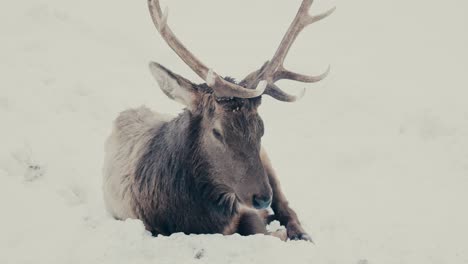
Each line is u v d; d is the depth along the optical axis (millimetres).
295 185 24297
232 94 14633
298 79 16828
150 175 16688
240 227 16859
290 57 45219
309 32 55281
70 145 23797
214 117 15062
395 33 54875
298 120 31438
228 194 15938
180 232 15781
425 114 29406
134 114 19719
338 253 14234
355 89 35062
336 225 18938
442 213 20516
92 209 19391
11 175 18984
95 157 23578
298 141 29078
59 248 14586
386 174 25000
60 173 21062
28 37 34438
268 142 28969
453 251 15641
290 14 62875
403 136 28734
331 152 27531
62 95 28047
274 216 18422
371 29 56500
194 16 59438
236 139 14828
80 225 15938
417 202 21828
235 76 39844
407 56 46656
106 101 29109
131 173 17438
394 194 22828
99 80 31344
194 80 35969
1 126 23547
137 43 39906
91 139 25000
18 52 32031
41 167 20484
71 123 25844
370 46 50188
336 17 61312
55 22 37875
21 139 22828
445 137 27719
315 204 21969
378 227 18547
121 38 39688
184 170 15859
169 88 15359
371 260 14344
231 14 61656
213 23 57125
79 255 14125
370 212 20859
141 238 14633
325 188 23953
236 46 48625
